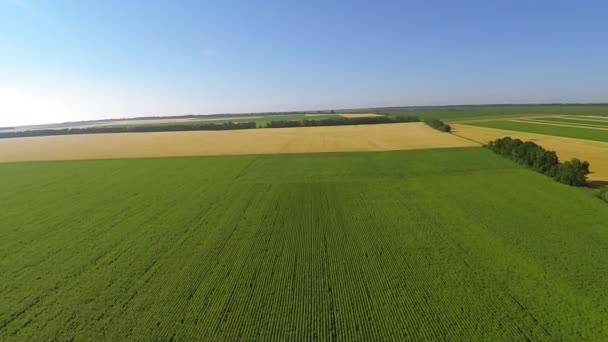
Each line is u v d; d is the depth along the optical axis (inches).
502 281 576.7
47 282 610.5
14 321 497.4
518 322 468.1
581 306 502.6
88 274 636.7
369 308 506.0
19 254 733.9
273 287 571.2
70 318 502.3
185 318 492.1
